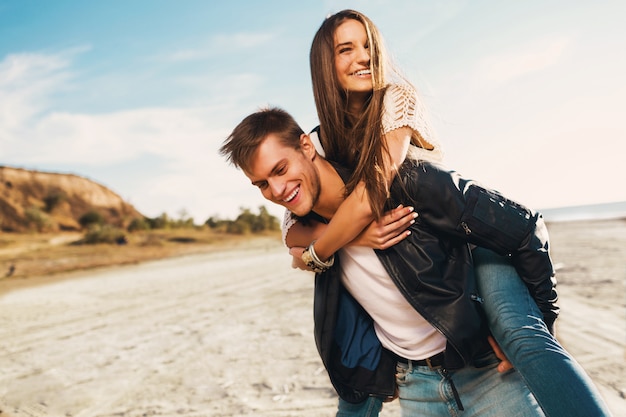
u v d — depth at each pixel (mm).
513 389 1728
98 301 10711
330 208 1923
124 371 5035
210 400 3973
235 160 1830
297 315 7043
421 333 1856
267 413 3574
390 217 1725
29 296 12828
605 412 1435
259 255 23484
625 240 13641
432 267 1712
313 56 2078
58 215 56406
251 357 5062
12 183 57562
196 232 44312
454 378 1826
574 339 4449
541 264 1677
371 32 2027
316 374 4336
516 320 1624
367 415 2133
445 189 1691
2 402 4336
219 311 8023
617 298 5941
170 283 13305
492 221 1658
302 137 1854
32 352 6199
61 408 4113
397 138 1809
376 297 1887
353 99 2078
